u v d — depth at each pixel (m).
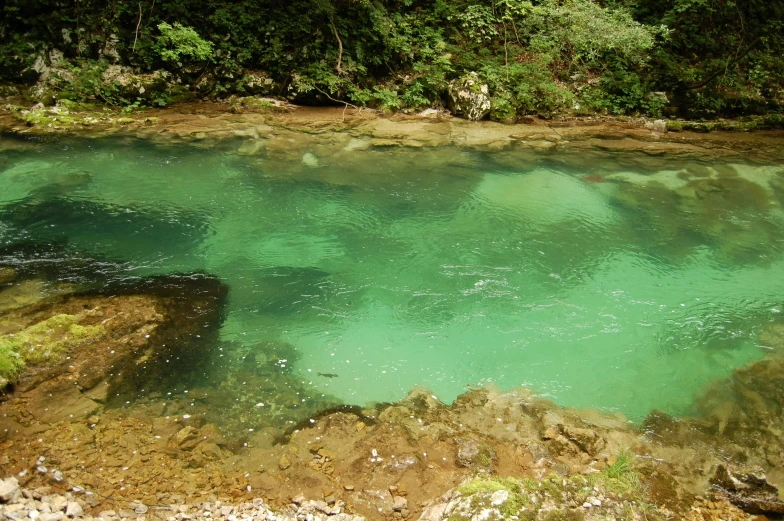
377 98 12.58
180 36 11.17
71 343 4.62
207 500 3.30
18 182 7.82
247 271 6.12
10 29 11.16
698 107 13.35
